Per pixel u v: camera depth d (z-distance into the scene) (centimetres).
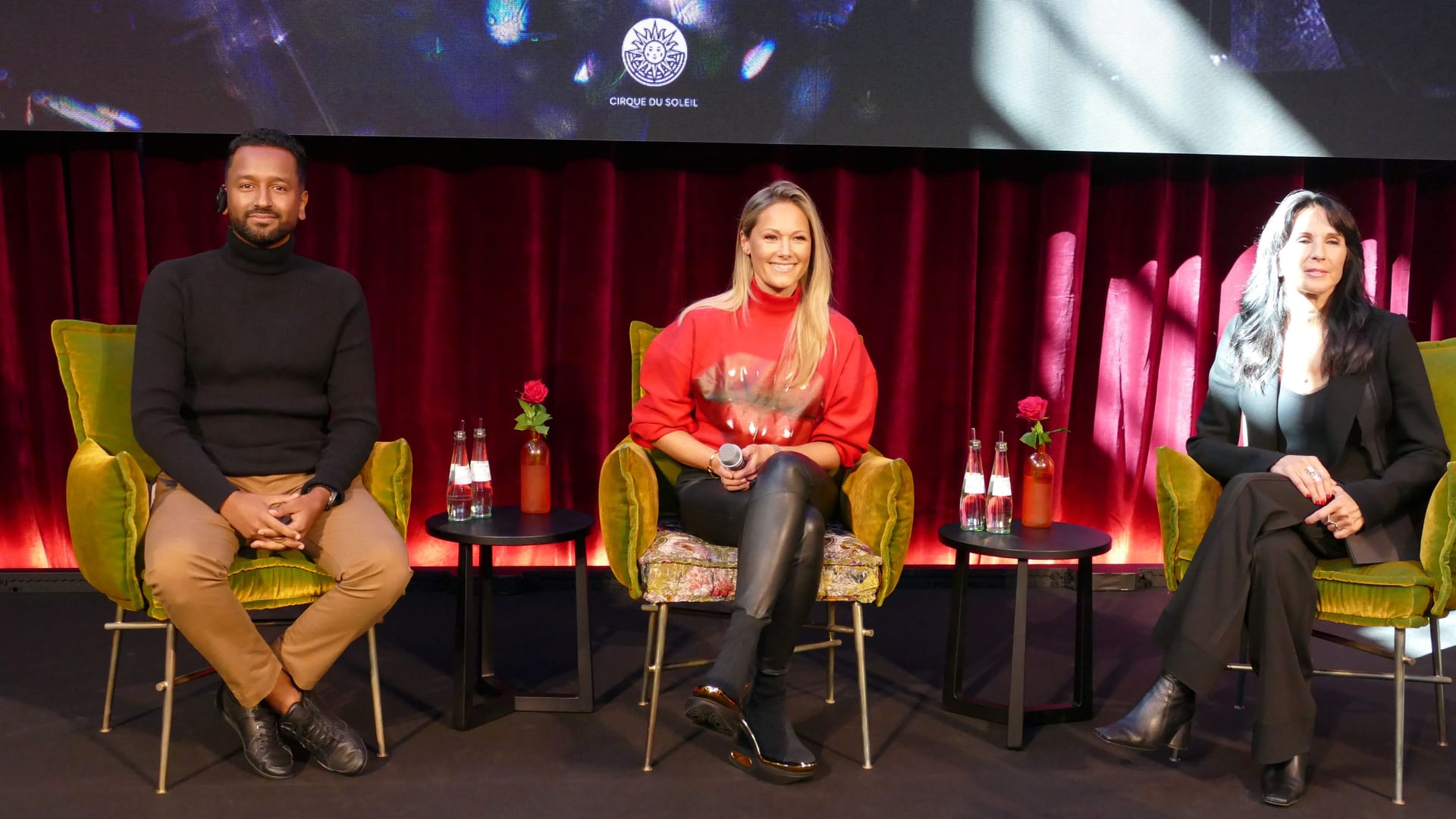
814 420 231
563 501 329
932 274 333
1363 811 186
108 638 275
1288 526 198
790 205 227
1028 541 219
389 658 265
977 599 327
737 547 210
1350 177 335
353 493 215
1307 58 312
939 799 189
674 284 322
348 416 217
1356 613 196
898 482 210
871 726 225
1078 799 190
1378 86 314
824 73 304
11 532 321
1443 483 193
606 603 319
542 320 322
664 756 207
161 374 202
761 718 202
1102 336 339
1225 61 311
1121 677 257
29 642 270
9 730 214
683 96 302
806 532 195
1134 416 337
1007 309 339
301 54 295
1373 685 252
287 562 202
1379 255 334
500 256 320
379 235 319
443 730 219
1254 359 228
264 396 212
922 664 267
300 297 214
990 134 307
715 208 326
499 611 308
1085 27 307
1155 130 311
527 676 253
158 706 229
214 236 311
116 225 310
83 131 294
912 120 306
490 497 238
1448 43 314
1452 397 230
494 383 324
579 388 322
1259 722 189
